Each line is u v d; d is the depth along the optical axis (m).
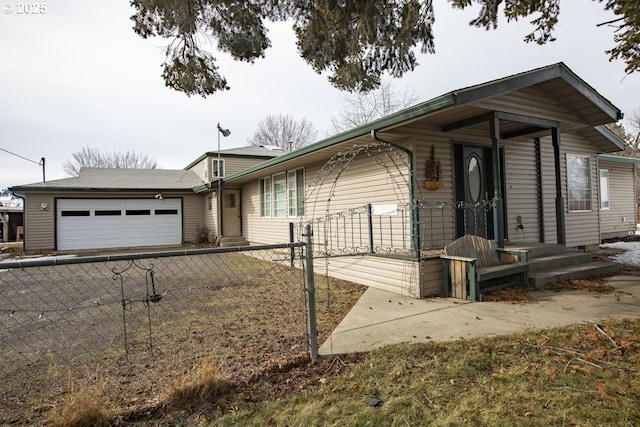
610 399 2.28
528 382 2.54
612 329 3.51
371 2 4.98
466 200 6.75
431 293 5.54
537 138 8.11
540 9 5.34
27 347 3.58
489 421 2.11
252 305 5.09
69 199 14.87
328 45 5.71
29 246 14.25
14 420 2.22
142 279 7.52
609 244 11.10
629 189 13.05
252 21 5.25
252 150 19.88
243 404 2.39
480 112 5.61
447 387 2.53
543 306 4.54
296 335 3.70
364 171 7.22
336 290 6.24
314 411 2.29
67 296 6.10
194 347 3.42
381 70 6.35
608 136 9.58
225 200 15.41
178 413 2.29
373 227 6.96
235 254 11.95
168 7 4.78
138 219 16.09
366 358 3.09
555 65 5.72
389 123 5.39
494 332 3.63
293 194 10.41
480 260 5.66
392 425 2.13
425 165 6.21
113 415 2.23
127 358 3.06
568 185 9.18
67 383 2.66
